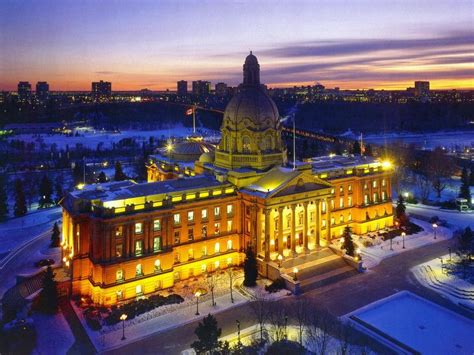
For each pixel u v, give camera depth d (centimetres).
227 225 10950
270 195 10200
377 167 13788
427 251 11950
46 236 13125
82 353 7462
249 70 12444
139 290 9419
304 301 9219
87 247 9425
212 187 10706
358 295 9488
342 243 11894
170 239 9831
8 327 7956
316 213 11319
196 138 18550
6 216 14838
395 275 10475
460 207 15912
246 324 8319
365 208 13188
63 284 9394
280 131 12681
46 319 8538
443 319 8500
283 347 6975
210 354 6725
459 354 7350
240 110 12175
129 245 9231
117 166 18950
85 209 9369
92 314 8606
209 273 10575
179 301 9188
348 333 7862
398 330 8075
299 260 10681
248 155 11988
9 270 10719
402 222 13975
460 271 10469
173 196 10006
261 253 10606
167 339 7875
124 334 7975
